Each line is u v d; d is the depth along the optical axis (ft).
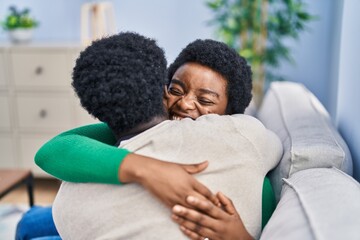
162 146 2.47
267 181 2.96
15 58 8.62
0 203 8.50
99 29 8.77
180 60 3.18
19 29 9.06
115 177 2.34
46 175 9.30
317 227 2.04
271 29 9.11
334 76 7.68
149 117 2.55
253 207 2.58
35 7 9.95
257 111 6.19
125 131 2.59
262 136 2.75
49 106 8.80
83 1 9.73
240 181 2.53
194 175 2.42
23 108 8.90
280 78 9.52
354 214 2.10
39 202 8.64
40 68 8.58
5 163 9.27
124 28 9.95
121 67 2.36
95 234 2.46
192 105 2.99
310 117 4.42
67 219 2.54
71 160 2.47
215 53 3.00
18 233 4.17
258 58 8.95
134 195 2.40
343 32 5.34
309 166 3.20
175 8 9.75
